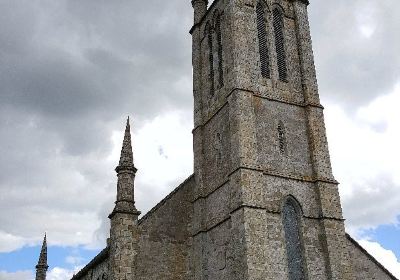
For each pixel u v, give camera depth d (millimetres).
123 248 34500
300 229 36219
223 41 43625
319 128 40562
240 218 34031
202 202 40219
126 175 37094
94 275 42875
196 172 42250
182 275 37781
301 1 46812
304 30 45375
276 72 42219
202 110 44969
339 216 37312
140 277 36031
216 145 40969
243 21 42469
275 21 45250
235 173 36000
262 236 33625
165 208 39625
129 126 39344
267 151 37938
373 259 39469
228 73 41031
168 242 38469
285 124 39969
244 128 37281
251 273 32031
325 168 38969
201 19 49719
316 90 42469
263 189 35625
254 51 41812
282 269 33812
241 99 38406
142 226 37875
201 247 38438
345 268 35562
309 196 37625
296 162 38750
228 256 35125
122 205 35812
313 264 35125
